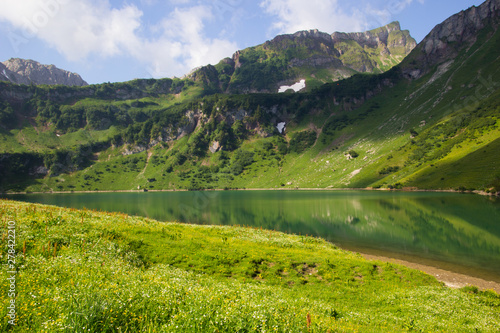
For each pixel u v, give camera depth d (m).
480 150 196.50
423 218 93.81
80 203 174.62
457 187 167.88
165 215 117.25
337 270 29.55
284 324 10.78
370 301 22.73
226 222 96.44
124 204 169.12
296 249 38.34
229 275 25.70
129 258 23.88
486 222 83.31
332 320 14.63
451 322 17.83
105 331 9.05
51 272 15.12
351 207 129.88
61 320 8.99
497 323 18.03
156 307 11.04
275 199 184.75
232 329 9.93
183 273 21.77
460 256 51.00
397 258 49.84
